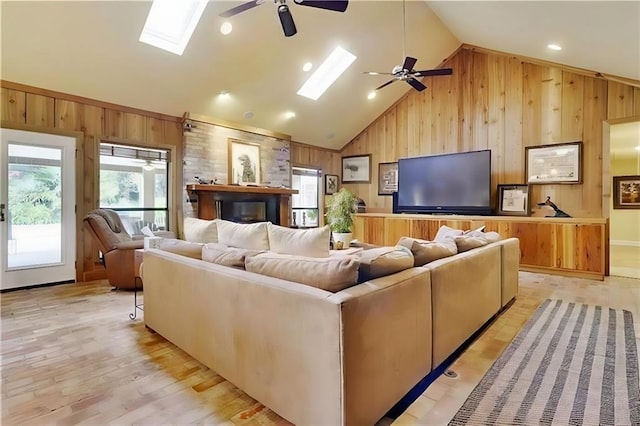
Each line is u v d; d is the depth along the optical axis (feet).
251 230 8.02
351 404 4.21
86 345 7.72
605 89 15.37
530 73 17.40
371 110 22.43
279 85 17.30
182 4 12.97
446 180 19.11
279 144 21.22
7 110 12.04
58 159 13.29
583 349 7.39
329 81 18.69
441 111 20.54
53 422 5.04
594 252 14.35
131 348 7.56
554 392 5.72
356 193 24.88
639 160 24.71
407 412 5.23
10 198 12.26
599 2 8.77
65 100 13.33
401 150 22.47
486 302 8.61
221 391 5.84
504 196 17.93
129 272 12.22
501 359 6.97
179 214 16.85
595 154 15.66
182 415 5.19
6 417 5.15
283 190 20.12
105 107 14.37
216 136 17.98
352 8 14.55
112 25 11.72
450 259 7.06
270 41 14.58
